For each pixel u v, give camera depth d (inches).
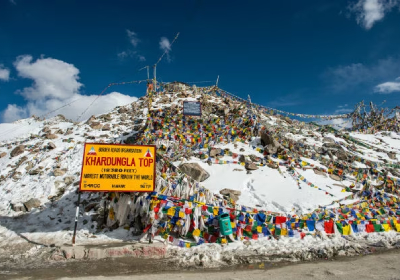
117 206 500.1
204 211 457.4
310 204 542.9
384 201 576.4
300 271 316.8
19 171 834.8
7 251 435.5
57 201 642.8
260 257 374.3
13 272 345.7
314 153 818.8
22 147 992.2
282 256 375.2
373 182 682.8
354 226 466.9
